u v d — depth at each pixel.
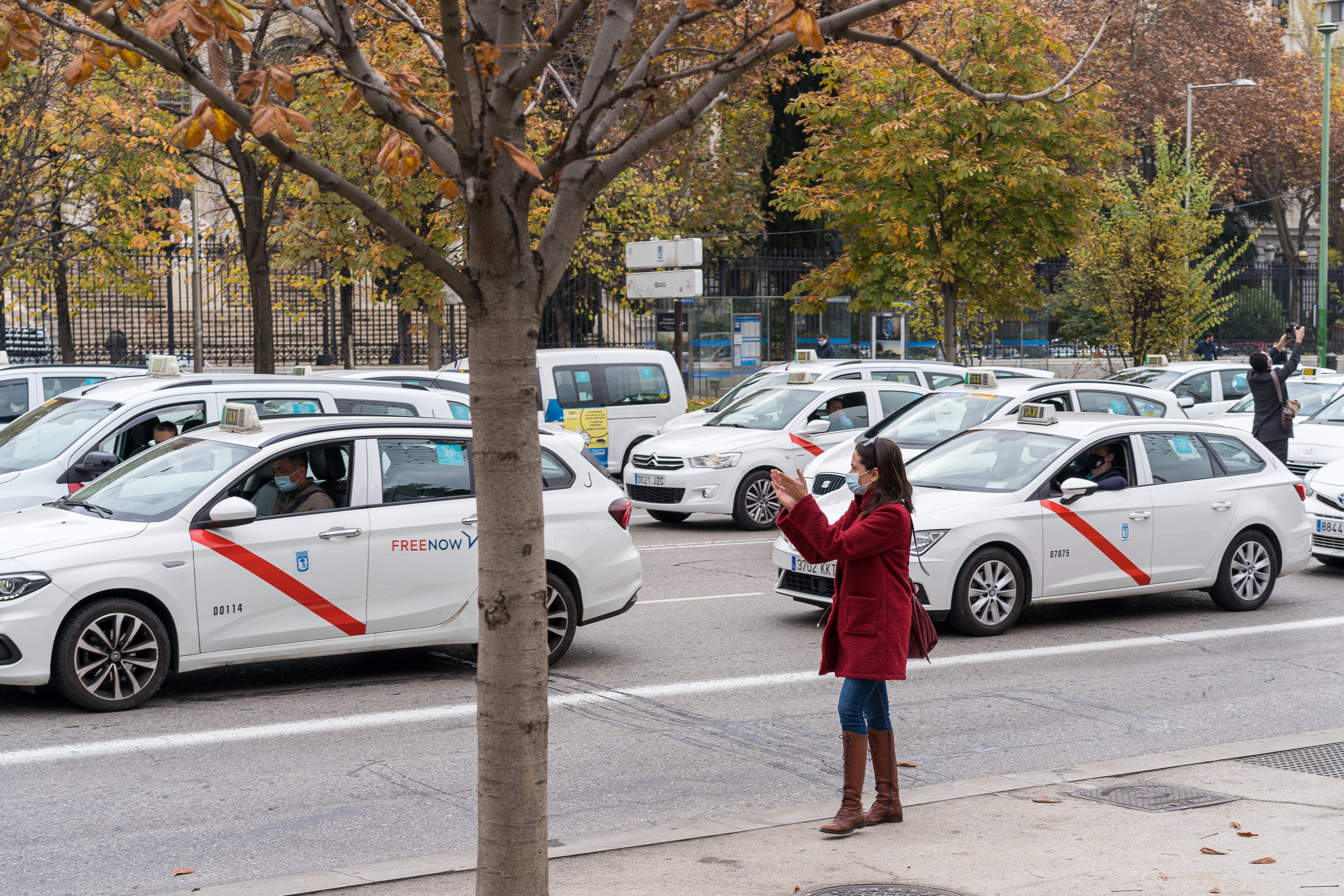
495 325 3.88
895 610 5.91
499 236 3.84
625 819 6.36
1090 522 11.12
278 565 8.52
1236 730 8.15
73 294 27.92
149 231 24.75
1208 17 49.44
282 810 6.42
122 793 6.66
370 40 10.20
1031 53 23.55
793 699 8.74
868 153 24.56
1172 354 33.56
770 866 5.38
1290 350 21.77
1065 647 10.46
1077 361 40.19
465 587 9.10
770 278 34.72
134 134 21.92
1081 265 33.19
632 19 4.27
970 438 12.00
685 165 38.56
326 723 8.02
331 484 8.95
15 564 7.87
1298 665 9.91
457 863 5.48
